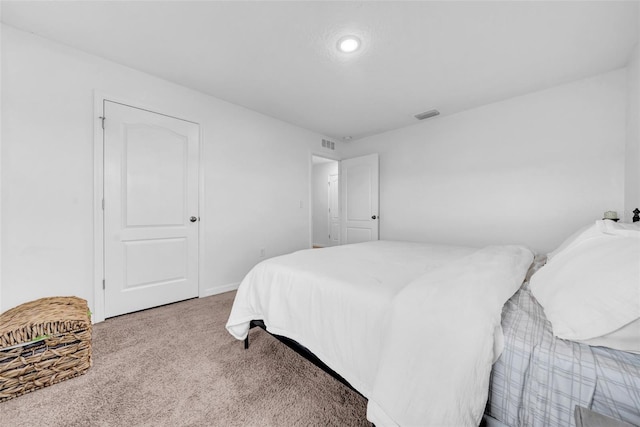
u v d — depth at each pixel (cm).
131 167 222
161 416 109
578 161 232
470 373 68
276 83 244
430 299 86
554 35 174
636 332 63
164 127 240
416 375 74
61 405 115
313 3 150
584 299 71
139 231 227
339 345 104
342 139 429
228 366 146
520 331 76
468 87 247
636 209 177
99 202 205
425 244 251
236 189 297
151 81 232
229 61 210
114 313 213
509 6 150
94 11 158
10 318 139
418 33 174
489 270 107
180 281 252
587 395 61
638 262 68
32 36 178
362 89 254
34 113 179
